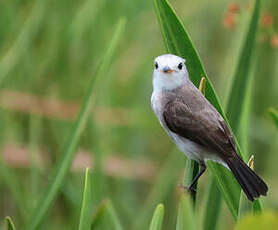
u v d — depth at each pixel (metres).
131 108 13.32
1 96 11.91
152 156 13.05
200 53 13.82
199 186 12.56
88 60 12.68
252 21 7.82
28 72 12.29
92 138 11.27
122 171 12.46
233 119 7.91
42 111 12.22
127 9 13.25
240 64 7.86
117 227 8.29
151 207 11.27
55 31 12.48
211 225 7.70
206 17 13.95
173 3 13.98
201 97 8.49
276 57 13.64
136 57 13.74
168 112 8.61
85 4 12.51
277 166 12.60
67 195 10.90
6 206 11.94
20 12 12.45
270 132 13.03
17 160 12.10
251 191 6.93
